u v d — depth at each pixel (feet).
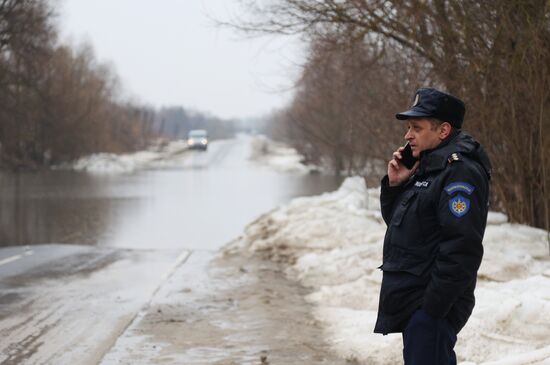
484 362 38.27
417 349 24.38
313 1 79.71
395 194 26.40
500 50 66.33
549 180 65.10
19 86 362.12
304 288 66.28
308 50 90.94
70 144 481.87
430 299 23.88
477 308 44.01
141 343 47.39
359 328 47.93
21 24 306.76
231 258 86.74
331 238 83.10
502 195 71.72
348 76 104.32
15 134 398.42
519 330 40.37
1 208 183.42
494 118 67.72
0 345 47.24
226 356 43.98
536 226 69.26
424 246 24.75
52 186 290.97
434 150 25.45
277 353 44.52
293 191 273.54
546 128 63.52
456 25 70.33
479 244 23.71
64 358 44.11
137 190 271.69
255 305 58.85
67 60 468.34
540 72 62.34
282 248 85.81
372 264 67.00
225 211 184.65
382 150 103.24
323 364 42.16
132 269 81.10
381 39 82.33
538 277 50.44
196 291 66.08
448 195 24.02
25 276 75.92
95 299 62.85
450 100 25.45
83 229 138.41
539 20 61.36
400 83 90.48
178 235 131.64
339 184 328.90
